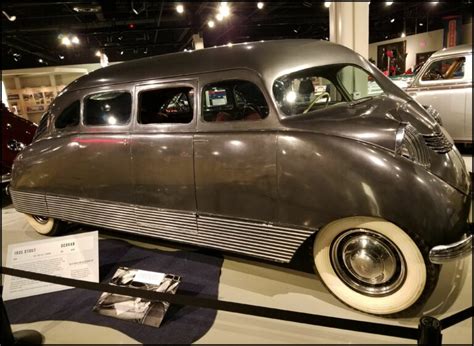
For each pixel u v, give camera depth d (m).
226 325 2.03
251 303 2.19
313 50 2.46
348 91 2.92
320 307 2.10
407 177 1.72
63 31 11.34
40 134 3.24
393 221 1.74
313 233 1.98
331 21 5.27
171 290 2.25
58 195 3.11
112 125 2.70
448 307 2.01
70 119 3.01
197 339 1.93
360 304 2.00
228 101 2.66
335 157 1.85
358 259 1.93
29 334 2.05
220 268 2.63
